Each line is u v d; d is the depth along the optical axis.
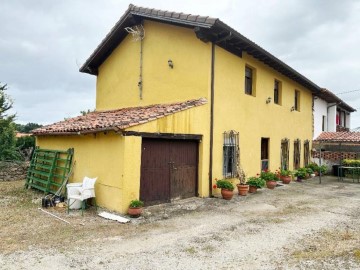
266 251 5.26
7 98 21.62
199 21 9.12
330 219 7.45
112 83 13.71
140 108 11.02
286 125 15.65
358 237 6.00
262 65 13.16
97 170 8.76
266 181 12.42
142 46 12.05
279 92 15.12
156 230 6.45
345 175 17.92
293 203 9.41
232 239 5.88
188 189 9.71
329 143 19.42
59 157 10.88
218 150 10.52
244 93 11.93
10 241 5.73
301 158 17.58
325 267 4.55
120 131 7.62
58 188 10.32
